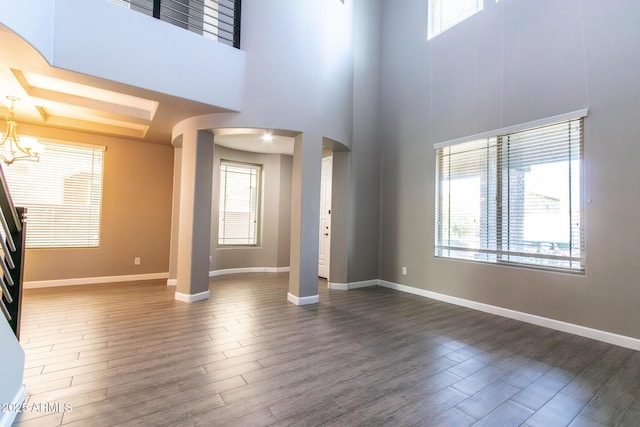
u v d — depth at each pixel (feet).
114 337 9.17
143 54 10.20
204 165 13.50
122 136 16.69
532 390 6.63
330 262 16.60
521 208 11.67
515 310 11.59
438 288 14.33
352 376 7.11
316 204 13.71
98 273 16.53
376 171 17.34
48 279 15.30
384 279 17.04
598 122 9.72
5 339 5.23
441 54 14.58
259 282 17.42
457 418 5.64
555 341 9.41
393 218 16.67
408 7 16.30
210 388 6.47
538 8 11.23
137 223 17.57
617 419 5.67
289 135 13.80
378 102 17.57
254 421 5.42
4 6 6.80
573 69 10.28
